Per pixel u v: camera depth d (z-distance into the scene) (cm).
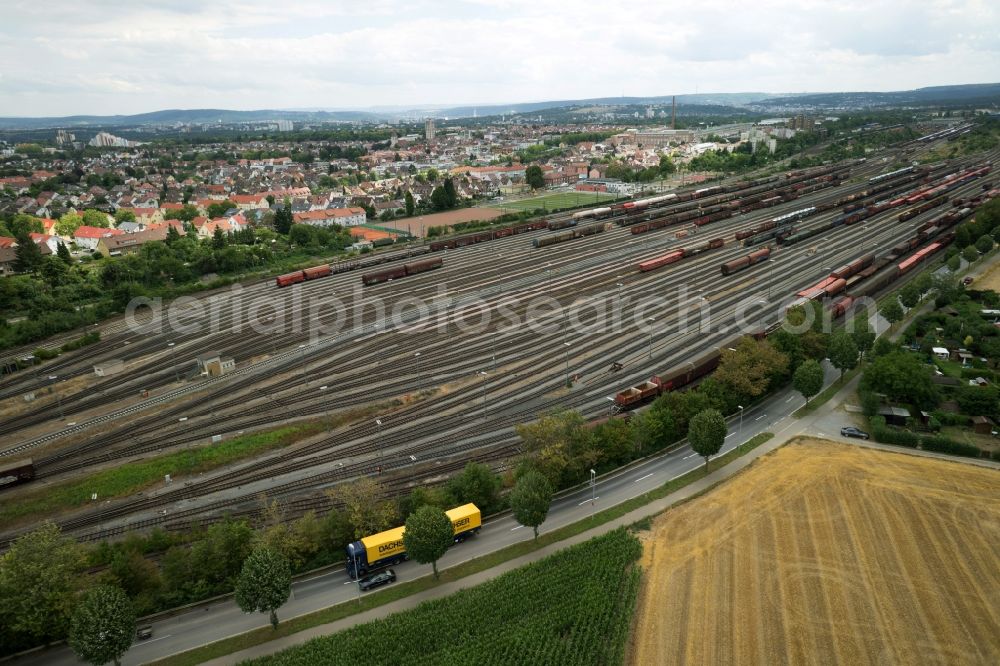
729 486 8838
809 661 6053
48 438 11175
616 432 9462
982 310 14262
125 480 9800
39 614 6381
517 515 7750
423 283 19000
